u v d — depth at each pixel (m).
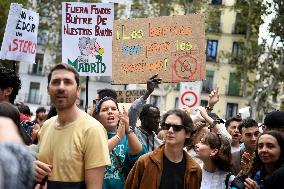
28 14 8.52
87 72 8.45
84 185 4.02
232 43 53.62
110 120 5.89
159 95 53.09
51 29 45.09
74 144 4.00
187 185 4.88
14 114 3.20
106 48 8.49
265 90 41.28
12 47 8.33
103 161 4.00
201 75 8.40
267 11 39.44
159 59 8.49
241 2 42.09
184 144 5.14
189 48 8.42
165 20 8.50
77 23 8.44
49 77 4.14
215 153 5.42
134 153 5.58
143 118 6.68
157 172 4.86
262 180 4.89
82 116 4.13
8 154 2.17
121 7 43.66
